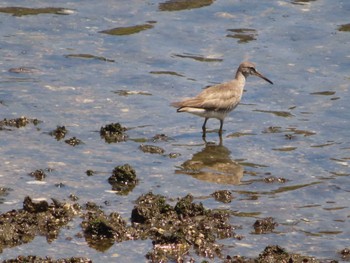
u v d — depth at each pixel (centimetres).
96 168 1725
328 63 2344
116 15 2600
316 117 2047
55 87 2123
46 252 1388
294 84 2225
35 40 2408
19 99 2039
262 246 1446
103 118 1980
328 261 1403
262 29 2541
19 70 2205
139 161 1777
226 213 1552
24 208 1497
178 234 1430
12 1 2673
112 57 2330
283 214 1573
